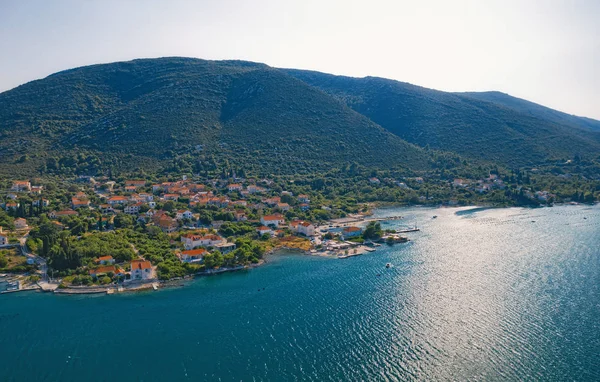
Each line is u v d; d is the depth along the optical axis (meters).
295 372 83.12
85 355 90.25
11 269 134.62
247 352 90.19
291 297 118.62
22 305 113.88
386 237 180.12
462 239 179.62
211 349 91.62
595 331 95.75
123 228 178.62
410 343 92.62
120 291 123.25
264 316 106.81
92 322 104.44
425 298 115.81
